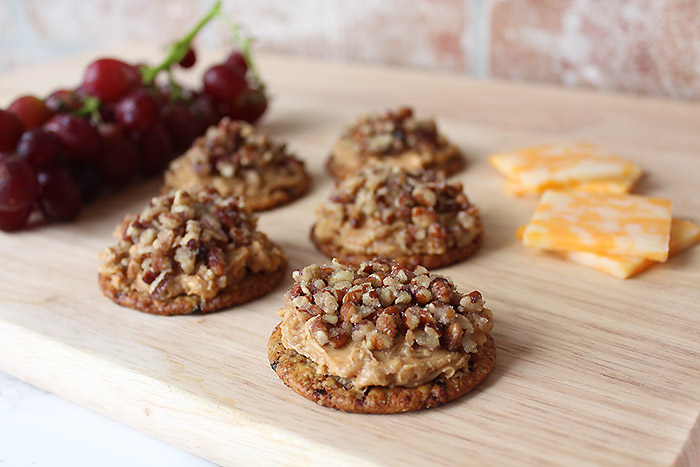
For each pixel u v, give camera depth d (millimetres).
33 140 375
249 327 328
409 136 410
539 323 325
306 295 307
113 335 323
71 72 537
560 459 275
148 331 325
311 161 429
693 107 460
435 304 302
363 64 546
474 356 305
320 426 287
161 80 525
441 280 309
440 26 519
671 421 285
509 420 287
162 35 606
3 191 366
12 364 332
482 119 458
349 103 484
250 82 463
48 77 529
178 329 327
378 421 288
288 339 302
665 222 355
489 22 504
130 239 344
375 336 292
